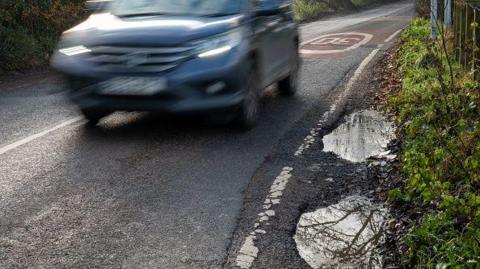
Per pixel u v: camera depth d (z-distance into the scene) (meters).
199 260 2.97
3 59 9.20
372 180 4.14
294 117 5.84
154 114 5.78
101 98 4.90
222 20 5.09
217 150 4.73
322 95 6.93
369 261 3.01
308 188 3.97
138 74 4.75
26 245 3.11
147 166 4.34
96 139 5.02
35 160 4.48
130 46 4.77
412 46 9.20
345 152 4.75
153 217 3.47
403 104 5.91
